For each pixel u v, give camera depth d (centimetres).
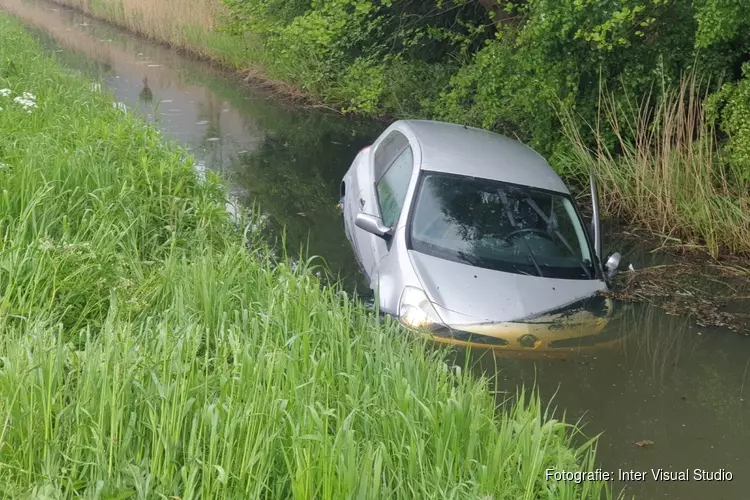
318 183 1046
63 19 3112
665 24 1027
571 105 1059
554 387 526
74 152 761
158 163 832
